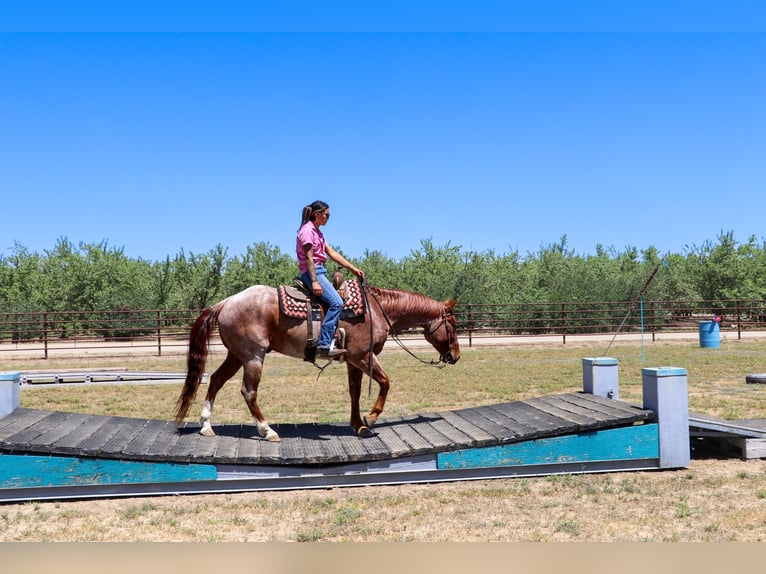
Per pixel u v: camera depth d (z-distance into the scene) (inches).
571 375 649.0
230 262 1483.8
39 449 252.4
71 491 255.8
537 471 283.6
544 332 1300.4
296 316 293.9
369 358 307.9
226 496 260.8
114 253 1505.9
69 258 1448.1
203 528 220.2
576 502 244.8
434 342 332.8
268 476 267.1
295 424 338.3
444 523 222.8
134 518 231.9
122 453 255.6
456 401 494.6
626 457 286.0
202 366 298.4
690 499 247.1
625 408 301.3
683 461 289.4
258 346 295.6
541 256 1717.5
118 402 517.0
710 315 1384.1
